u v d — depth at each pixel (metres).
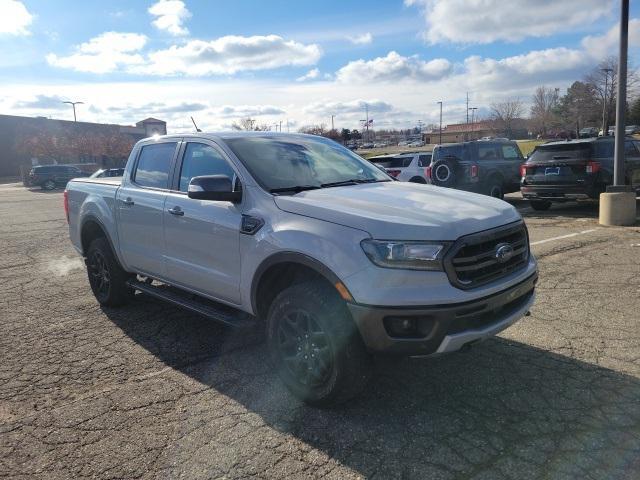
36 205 21.16
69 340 4.84
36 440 3.18
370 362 3.31
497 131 94.31
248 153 4.18
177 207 4.42
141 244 4.95
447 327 3.02
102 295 5.76
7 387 3.90
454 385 3.76
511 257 3.49
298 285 3.45
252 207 3.80
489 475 2.77
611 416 3.30
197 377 4.01
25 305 5.99
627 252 7.65
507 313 3.44
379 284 3.02
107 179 5.97
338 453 2.99
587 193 11.24
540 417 3.31
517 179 14.35
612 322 4.89
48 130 61.59
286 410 3.48
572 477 2.73
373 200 3.59
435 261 3.02
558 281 6.26
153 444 3.12
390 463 2.89
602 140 11.38
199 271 4.26
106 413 3.49
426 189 4.12
